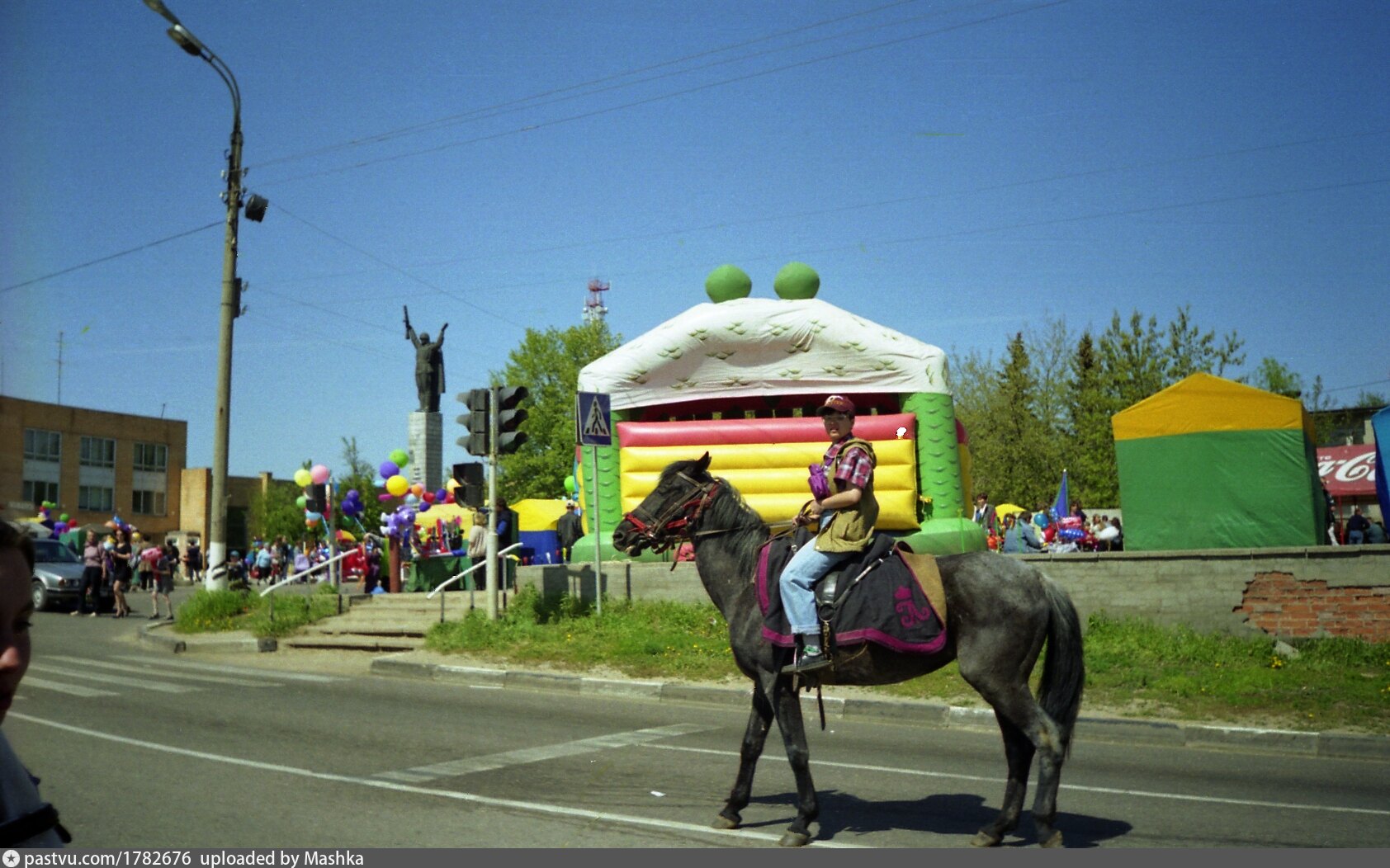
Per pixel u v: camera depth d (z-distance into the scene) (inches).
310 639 683.4
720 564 269.9
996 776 324.8
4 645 129.3
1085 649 524.4
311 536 1654.8
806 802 245.8
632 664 544.1
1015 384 1694.1
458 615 679.1
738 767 332.2
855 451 249.9
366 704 460.1
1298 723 405.7
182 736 371.2
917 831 256.7
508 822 258.7
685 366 721.6
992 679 236.1
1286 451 586.2
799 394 713.6
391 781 302.5
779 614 251.3
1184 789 313.9
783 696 251.3
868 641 239.9
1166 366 1571.1
